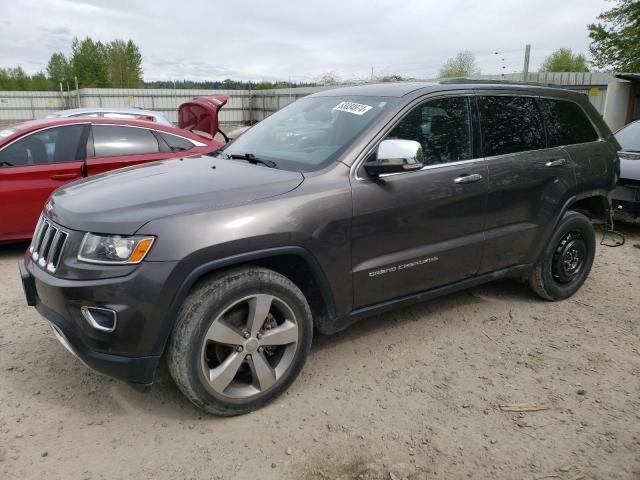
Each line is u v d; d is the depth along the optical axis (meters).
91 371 3.43
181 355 2.70
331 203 3.10
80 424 2.91
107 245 2.63
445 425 2.95
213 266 2.71
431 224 3.56
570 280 4.71
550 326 4.20
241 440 2.80
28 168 5.69
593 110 4.80
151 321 2.62
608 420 3.02
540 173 4.16
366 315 3.46
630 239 6.85
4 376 3.35
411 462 2.66
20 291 4.82
